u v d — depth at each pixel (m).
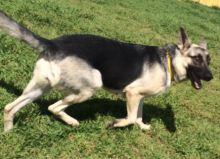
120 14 6.71
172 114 3.63
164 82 3.04
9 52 3.66
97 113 3.24
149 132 3.24
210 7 12.09
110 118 3.23
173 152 3.10
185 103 3.99
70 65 2.72
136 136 3.11
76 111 3.18
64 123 2.96
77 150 2.75
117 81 2.93
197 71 3.10
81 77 2.76
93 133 2.93
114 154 2.83
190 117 3.74
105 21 5.81
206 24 8.52
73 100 2.84
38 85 2.70
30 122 2.86
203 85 4.70
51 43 2.71
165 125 3.42
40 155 2.60
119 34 5.38
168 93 4.02
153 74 3.00
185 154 3.11
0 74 3.30
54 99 3.18
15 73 3.38
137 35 5.68
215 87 4.74
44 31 4.50
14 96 3.07
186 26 7.45
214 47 6.55
